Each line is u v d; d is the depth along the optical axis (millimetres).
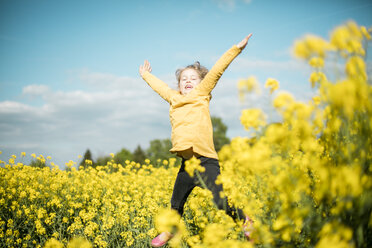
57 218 3455
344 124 1384
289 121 1405
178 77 3158
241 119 1511
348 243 1311
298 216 1368
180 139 2490
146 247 2795
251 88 1518
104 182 4453
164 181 4824
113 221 3021
